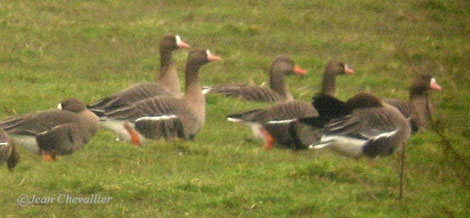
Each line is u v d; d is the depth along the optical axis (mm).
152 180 12875
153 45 23891
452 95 21484
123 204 12039
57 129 14008
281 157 14945
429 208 12484
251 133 16844
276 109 15414
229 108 18375
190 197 12281
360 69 23047
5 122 14039
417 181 14086
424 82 17406
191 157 14531
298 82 21969
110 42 23891
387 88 21750
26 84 19875
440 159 15375
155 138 15812
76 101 14617
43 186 12617
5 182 12742
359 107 14664
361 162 14680
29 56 22281
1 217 11445
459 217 12195
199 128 16359
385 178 13648
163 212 11758
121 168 13773
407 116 16891
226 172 13617
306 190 12867
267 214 11805
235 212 11812
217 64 22641
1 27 23953
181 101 16062
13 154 13531
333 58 23953
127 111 15555
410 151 16141
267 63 22734
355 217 11797
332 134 14219
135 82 20750
